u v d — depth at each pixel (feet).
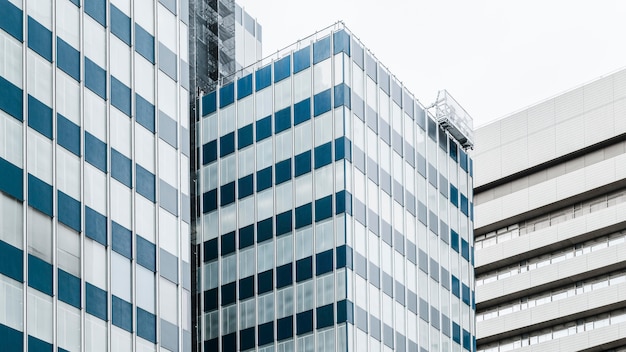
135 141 174.81
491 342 400.47
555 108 403.34
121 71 175.32
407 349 242.37
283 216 242.37
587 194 387.34
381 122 253.44
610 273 375.45
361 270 232.53
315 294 230.68
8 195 144.66
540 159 399.65
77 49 165.58
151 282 170.19
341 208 232.53
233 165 256.11
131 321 163.32
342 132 238.07
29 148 150.51
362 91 248.52
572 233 381.19
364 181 241.14
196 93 270.46
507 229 409.69
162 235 175.83
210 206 256.52
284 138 248.73
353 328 224.94
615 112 385.29
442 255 268.00
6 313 139.54
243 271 245.04
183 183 184.96
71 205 156.25
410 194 259.39
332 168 237.25
